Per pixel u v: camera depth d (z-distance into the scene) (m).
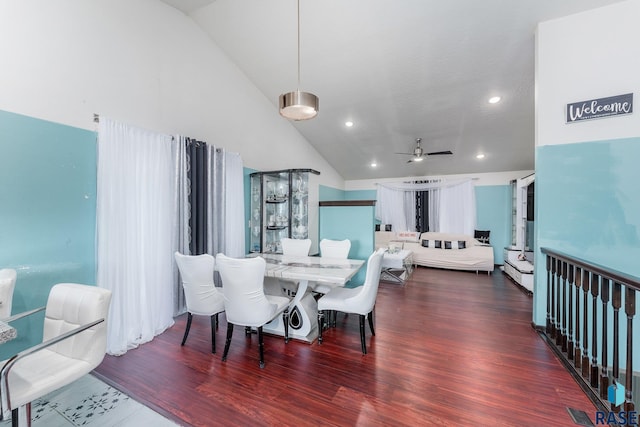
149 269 2.76
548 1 2.52
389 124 5.11
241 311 2.18
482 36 3.07
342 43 3.45
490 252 5.72
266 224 4.61
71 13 2.29
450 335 2.74
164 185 2.94
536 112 2.69
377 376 2.04
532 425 1.56
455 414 1.65
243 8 3.20
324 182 6.91
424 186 7.55
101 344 1.47
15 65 1.98
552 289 2.60
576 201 2.52
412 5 2.87
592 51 2.46
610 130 2.40
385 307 3.60
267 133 4.80
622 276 1.51
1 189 1.93
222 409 1.71
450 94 4.08
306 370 2.13
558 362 2.22
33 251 2.09
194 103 3.46
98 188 2.40
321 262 2.95
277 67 4.05
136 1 2.80
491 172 6.90
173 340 2.66
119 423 1.61
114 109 2.60
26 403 1.21
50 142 2.17
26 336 2.06
